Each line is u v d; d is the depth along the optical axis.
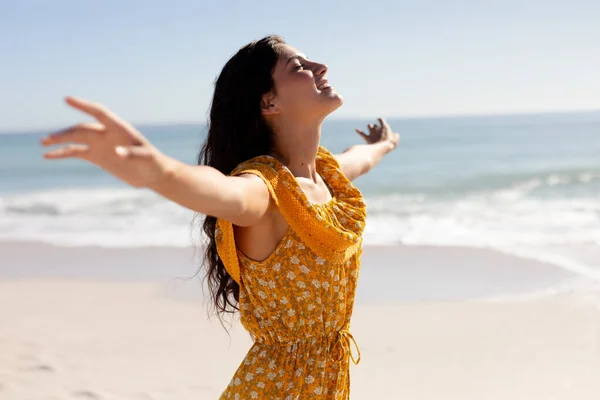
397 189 21.22
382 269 8.97
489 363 5.60
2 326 6.89
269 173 2.15
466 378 5.31
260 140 2.46
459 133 55.81
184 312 7.22
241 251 2.25
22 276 9.23
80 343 6.28
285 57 2.41
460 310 7.12
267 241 2.21
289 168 2.45
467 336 6.29
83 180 28.09
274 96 2.40
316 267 2.23
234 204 1.87
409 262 9.29
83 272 9.31
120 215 15.98
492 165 27.78
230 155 2.49
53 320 7.07
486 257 9.41
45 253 10.71
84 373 5.51
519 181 21.72
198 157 2.71
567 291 7.67
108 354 5.97
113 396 5.04
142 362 5.77
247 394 2.29
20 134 117.50
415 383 5.23
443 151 35.97
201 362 5.76
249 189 1.98
